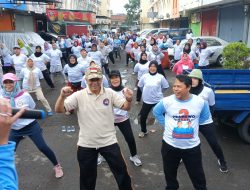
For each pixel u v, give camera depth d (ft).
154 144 20.29
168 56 52.95
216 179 15.67
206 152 18.92
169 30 76.38
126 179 12.39
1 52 41.57
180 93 11.81
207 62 37.55
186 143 11.99
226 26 69.82
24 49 49.90
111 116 12.34
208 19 81.35
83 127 12.21
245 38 59.11
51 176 16.22
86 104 12.04
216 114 19.54
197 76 15.94
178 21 115.14
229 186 15.03
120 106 12.26
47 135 22.24
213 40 53.98
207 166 17.07
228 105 18.54
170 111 12.14
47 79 37.96
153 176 16.10
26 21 76.02
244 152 18.80
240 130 19.62
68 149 19.77
